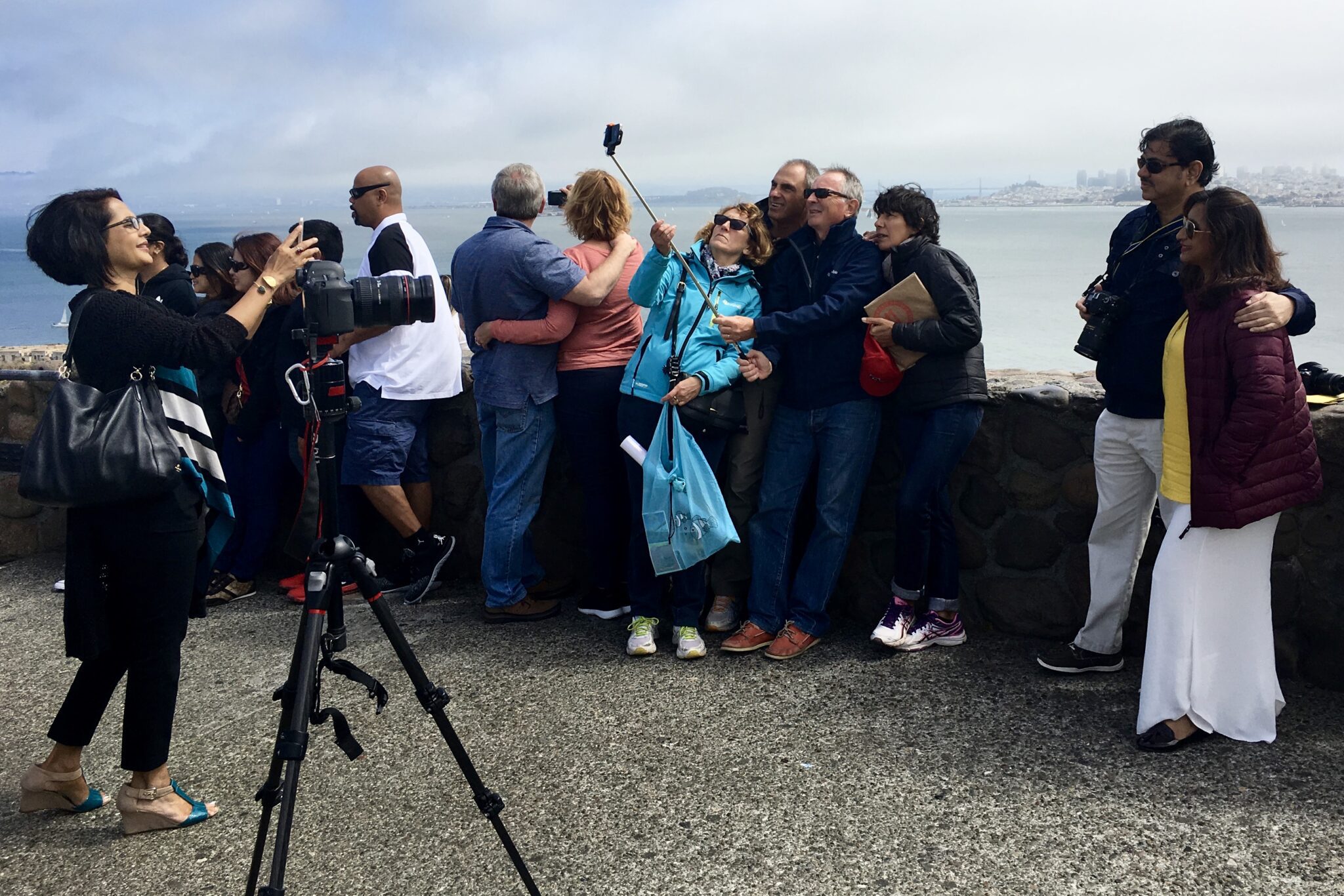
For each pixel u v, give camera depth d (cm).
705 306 340
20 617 411
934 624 344
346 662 204
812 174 361
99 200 234
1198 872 216
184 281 372
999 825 238
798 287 341
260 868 222
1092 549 313
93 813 264
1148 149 280
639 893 219
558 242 510
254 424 408
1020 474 343
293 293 391
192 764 285
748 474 358
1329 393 309
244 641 380
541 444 375
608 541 384
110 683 251
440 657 355
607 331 371
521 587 386
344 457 405
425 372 401
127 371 231
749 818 246
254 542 423
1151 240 288
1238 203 252
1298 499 255
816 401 337
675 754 279
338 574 198
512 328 358
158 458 227
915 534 330
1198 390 256
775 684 322
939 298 308
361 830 248
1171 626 268
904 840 234
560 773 272
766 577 351
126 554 233
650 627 352
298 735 176
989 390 344
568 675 336
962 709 298
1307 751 263
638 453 335
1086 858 223
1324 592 295
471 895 221
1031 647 342
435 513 440
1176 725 268
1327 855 219
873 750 276
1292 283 260
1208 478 254
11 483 478
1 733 311
